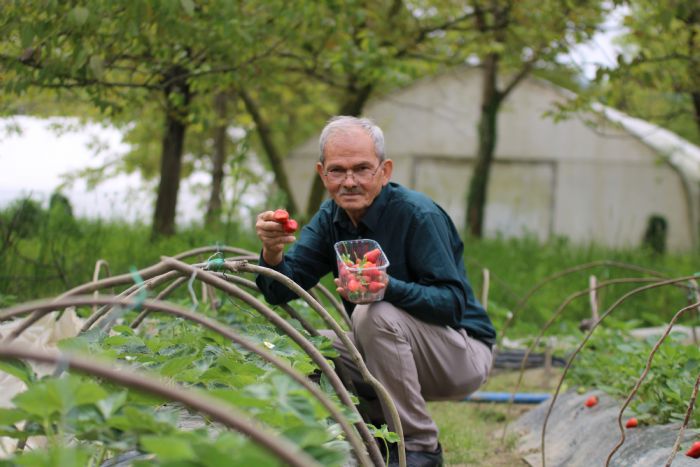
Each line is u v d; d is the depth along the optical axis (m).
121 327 2.64
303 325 3.14
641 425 3.45
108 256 6.25
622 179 16.22
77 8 4.01
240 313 3.75
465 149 16.28
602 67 6.10
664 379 3.49
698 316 5.55
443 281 3.04
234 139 13.05
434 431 3.06
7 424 1.73
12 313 1.68
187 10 4.29
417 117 16.42
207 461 1.37
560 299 7.50
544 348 5.42
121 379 1.30
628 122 15.94
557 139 16.41
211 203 10.63
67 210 6.38
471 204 11.90
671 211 16.05
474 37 7.72
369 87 8.88
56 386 1.57
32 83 4.57
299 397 1.79
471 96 16.20
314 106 11.95
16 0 4.13
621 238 16.23
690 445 3.00
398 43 7.85
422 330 3.04
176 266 2.03
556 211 16.47
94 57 4.35
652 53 6.77
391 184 3.23
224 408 1.31
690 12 6.02
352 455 2.34
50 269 5.74
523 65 8.12
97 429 1.76
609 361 4.19
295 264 3.25
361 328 3.01
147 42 5.21
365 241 2.99
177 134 7.92
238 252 3.38
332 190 3.06
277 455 1.29
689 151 16.47
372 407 3.36
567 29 6.80
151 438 1.38
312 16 6.00
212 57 5.52
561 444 3.82
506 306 7.34
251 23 5.43
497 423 4.59
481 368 3.24
